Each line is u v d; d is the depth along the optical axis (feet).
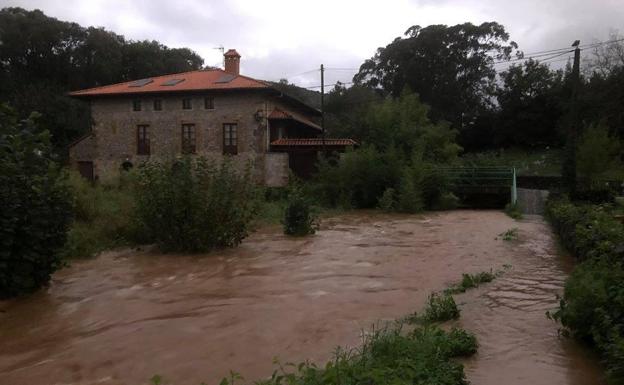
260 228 49.44
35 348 17.66
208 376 14.71
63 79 166.20
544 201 68.90
